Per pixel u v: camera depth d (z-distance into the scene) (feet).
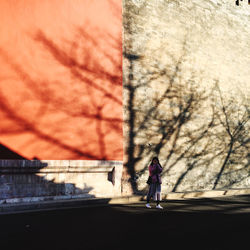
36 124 26.63
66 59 29.22
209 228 16.96
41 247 12.71
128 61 34.42
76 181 28.60
